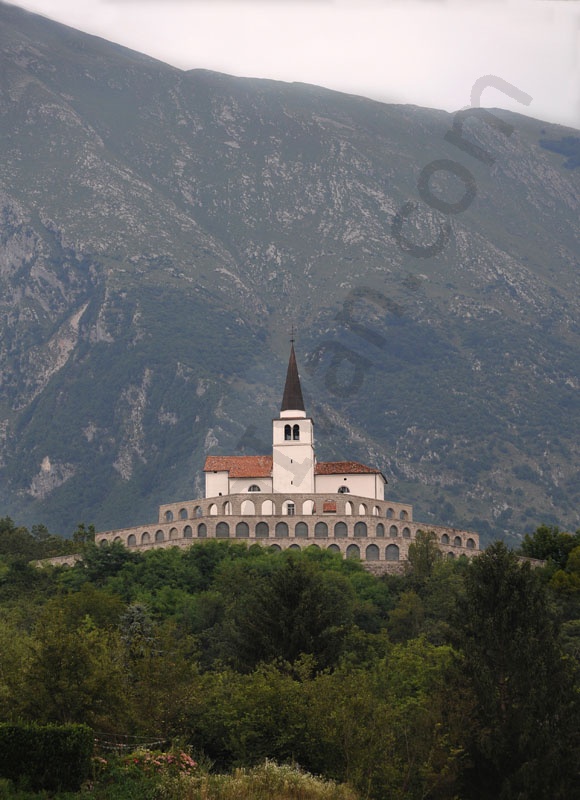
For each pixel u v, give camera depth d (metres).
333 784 147.00
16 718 152.12
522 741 168.75
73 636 162.75
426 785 159.12
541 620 189.88
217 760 167.50
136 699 166.12
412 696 192.50
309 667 190.62
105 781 135.50
